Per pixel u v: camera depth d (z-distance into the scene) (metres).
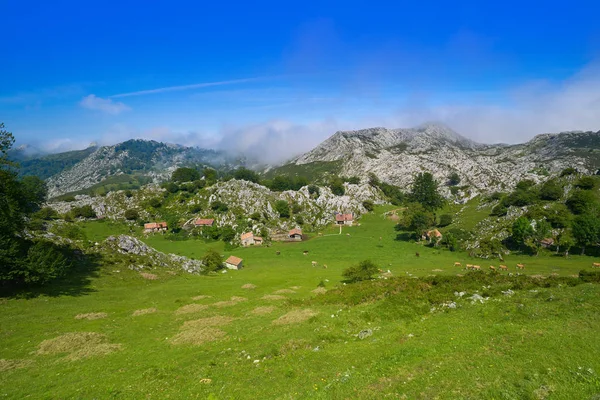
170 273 85.88
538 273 87.31
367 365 24.08
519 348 23.42
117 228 188.12
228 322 44.75
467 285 47.69
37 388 27.00
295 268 112.12
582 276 50.12
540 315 30.61
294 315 43.12
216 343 35.56
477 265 106.62
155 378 26.66
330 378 22.84
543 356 21.73
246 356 29.94
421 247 141.12
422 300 42.19
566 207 141.50
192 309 53.66
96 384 26.69
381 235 166.50
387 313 38.41
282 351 29.84
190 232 182.88
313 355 27.72
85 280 68.56
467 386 19.14
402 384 20.25
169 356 32.78
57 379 28.75
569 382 18.41
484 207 187.62
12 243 56.12
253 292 68.75
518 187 199.75
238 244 163.75
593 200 135.62
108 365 31.45
